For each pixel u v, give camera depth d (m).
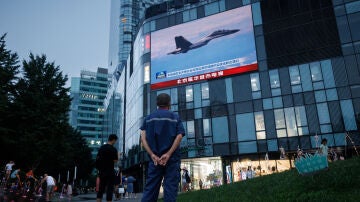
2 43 30.91
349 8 28.92
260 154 29.14
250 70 31.50
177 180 3.34
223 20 34.50
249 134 29.70
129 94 48.72
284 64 30.17
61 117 32.06
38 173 35.12
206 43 34.69
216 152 30.53
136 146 39.22
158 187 3.37
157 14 39.28
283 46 30.70
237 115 30.75
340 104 26.92
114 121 75.19
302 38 30.06
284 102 29.12
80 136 55.22
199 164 31.47
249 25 32.91
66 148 33.31
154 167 3.37
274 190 6.46
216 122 31.47
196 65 34.47
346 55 27.92
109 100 96.50
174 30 37.25
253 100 30.50
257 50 31.80
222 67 32.97
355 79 27.00
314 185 5.75
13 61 31.44
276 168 28.36
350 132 25.88
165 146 3.40
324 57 28.66
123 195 22.97
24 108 30.03
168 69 36.09
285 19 31.34
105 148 6.40
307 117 27.81
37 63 33.41
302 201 4.98
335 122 26.66
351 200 4.44
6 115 28.64
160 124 3.50
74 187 35.12
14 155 29.95
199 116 32.53
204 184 30.52
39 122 30.11
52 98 32.62
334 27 29.02
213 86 32.84
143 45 39.12
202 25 35.59
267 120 29.34
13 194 16.55
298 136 27.70
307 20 30.31
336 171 6.19
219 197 7.56
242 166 29.70
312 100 28.06
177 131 3.51
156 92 36.12
